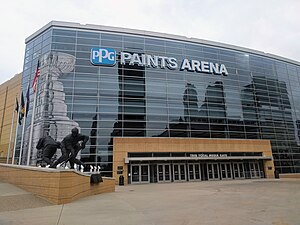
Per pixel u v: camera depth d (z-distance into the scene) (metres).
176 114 32.59
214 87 36.25
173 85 33.75
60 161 14.12
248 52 41.09
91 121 28.89
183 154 30.47
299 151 39.97
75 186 11.15
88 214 7.55
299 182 24.05
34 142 27.75
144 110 31.27
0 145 43.97
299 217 6.92
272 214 7.43
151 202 10.48
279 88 42.22
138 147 28.78
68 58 30.58
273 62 43.38
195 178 30.06
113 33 33.22
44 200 10.02
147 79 32.75
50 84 29.19
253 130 36.88
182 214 7.57
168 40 35.56
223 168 31.98
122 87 31.30
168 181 28.73
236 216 7.15
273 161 36.56
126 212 7.94
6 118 44.59
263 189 16.45
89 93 29.88
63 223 6.27
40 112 28.48
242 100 37.69
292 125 41.12
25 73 33.03
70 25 31.94
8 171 14.21
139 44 33.97
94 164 27.36
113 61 31.84
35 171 11.13
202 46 37.47
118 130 29.47
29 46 33.88
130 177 27.58
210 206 9.18
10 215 7.28
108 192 16.28
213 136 33.78
